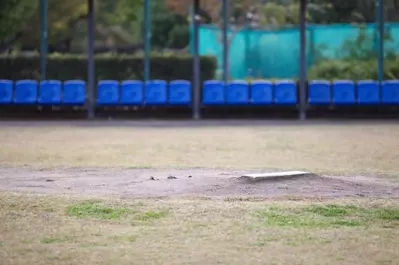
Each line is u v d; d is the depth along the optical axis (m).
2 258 22.41
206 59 100.12
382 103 93.50
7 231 26.17
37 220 27.95
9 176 40.41
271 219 28.08
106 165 46.09
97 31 131.50
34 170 43.41
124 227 26.94
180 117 97.81
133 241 24.78
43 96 94.38
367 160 50.28
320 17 117.50
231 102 93.88
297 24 119.50
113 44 138.12
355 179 38.72
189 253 23.11
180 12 137.38
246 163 48.06
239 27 111.25
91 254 22.98
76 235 25.64
